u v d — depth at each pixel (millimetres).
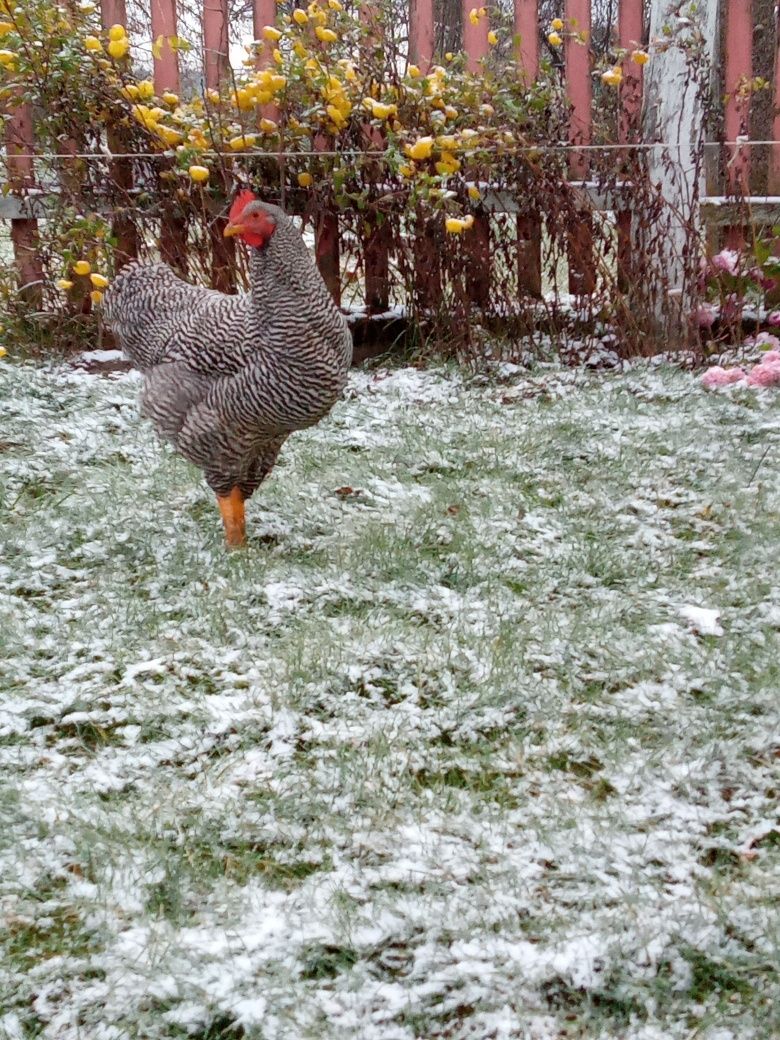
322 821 4492
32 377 5898
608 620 4887
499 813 4504
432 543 5172
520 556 5129
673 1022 3602
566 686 4746
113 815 4500
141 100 6016
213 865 4285
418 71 5949
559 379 5973
